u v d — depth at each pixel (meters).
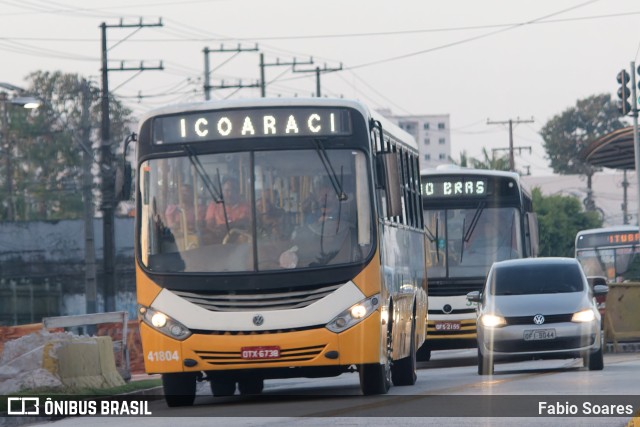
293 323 34.34
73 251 156.88
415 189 48.03
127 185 36.88
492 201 62.19
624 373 43.22
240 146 35.56
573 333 45.91
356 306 34.44
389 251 37.69
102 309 156.00
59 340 43.59
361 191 35.16
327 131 35.62
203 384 48.66
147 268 35.16
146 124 36.28
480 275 61.44
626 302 65.12
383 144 37.12
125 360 55.91
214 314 34.50
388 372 37.78
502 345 46.16
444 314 61.16
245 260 34.69
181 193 35.56
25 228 156.50
